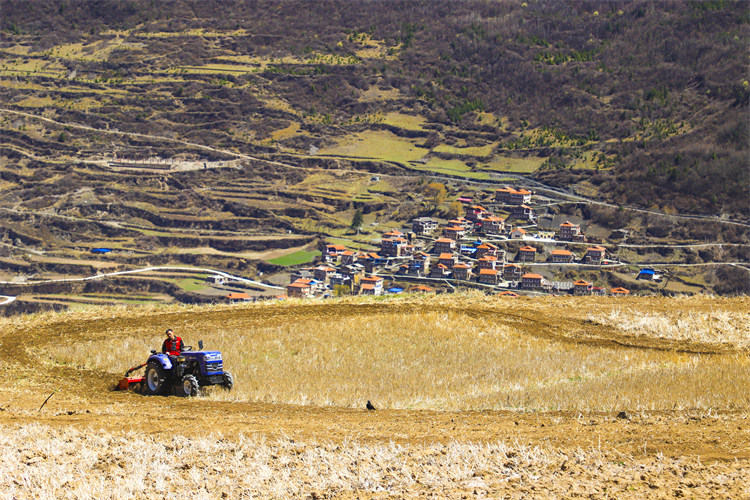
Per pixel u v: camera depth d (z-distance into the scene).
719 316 76.00
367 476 27.94
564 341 70.50
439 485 26.58
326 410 44.75
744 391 43.31
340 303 85.75
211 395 49.28
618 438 32.72
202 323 74.88
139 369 57.12
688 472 26.12
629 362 60.78
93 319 75.94
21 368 57.41
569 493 24.55
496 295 90.50
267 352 65.06
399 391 51.31
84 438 35.53
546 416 40.44
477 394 50.75
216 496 26.91
